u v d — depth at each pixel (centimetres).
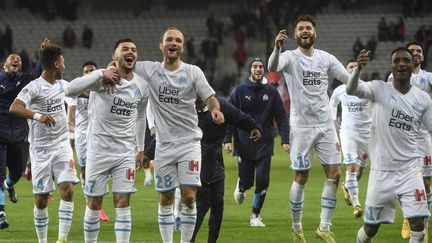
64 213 1420
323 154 1536
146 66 1319
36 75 1709
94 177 1295
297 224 1549
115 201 1295
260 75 1734
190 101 1313
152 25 6341
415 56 1592
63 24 6369
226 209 2039
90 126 1306
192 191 1314
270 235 1650
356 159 1875
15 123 1712
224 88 5509
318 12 6116
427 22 5981
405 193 1206
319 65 1527
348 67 1962
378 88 1224
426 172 1520
